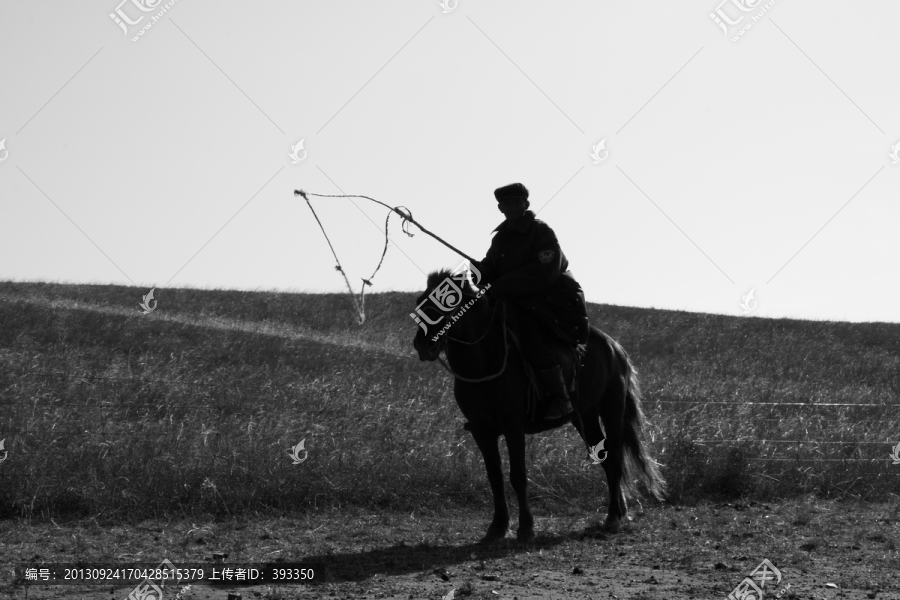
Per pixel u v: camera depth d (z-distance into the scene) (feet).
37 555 21.65
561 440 35.63
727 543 24.40
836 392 64.28
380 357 73.36
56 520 26.07
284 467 29.73
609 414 27.76
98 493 26.96
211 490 27.94
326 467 30.27
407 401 41.63
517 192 25.02
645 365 87.25
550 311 24.93
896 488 34.55
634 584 19.11
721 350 100.94
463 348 23.18
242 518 27.20
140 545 23.30
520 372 24.06
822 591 18.60
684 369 86.33
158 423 34.68
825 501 33.04
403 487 30.22
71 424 33.19
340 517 27.84
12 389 39.58
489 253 25.84
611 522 26.61
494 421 24.07
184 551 22.62
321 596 17.75
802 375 86.48
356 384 47.01
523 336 24.41
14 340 63.87
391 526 26.86
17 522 25.58
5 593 17.92
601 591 18.35
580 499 31.53
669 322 114.01
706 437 37.09
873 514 30.27
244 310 105.60
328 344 77.20
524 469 24.20
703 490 33.60
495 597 17.58
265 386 43.39
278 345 72.84
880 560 22.08
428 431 35.27
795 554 22.74
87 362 57.11
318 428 33.94
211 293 112.78
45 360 56.29
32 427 31.89
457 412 39.34
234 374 55.88
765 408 44.70
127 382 43.73
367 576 19.62
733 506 31.71
